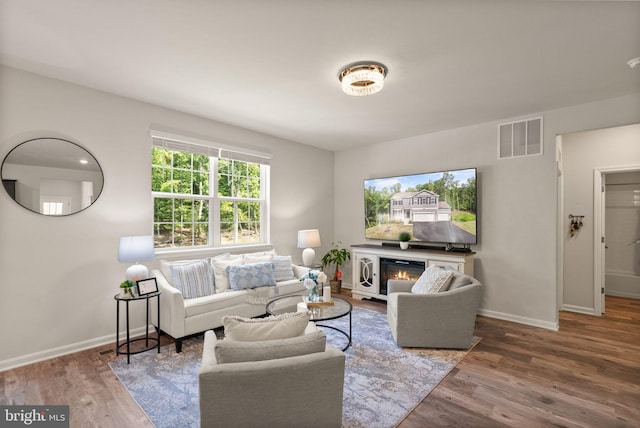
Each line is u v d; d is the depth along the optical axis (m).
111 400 2.11
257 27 2.01
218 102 3.34
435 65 2.51
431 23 1.96
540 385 2.32
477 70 2.59
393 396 2.16
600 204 4.16
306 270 4.09
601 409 2.03
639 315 4.12
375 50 2.29
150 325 3.36
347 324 3.62
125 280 3.09
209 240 4.01
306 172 5.20
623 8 1.79
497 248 3.94
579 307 4.25
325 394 1.52
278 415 1.46
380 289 4.63
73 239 2.88
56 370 2.52
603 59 2.40
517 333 3.39
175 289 2.96
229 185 4.27
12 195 2.58
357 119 3.90
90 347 2.95
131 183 3.24
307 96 3.17
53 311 2.77
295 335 1.66
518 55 2.35
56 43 2.21
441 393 2.21
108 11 1.85
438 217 4.32
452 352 2.88
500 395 2.18
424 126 4.20
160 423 1.88
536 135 3.66
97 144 3.01
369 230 5.10
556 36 2.09
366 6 1.79
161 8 1.82
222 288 3.44
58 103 2.79
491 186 3.99
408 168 4.76
